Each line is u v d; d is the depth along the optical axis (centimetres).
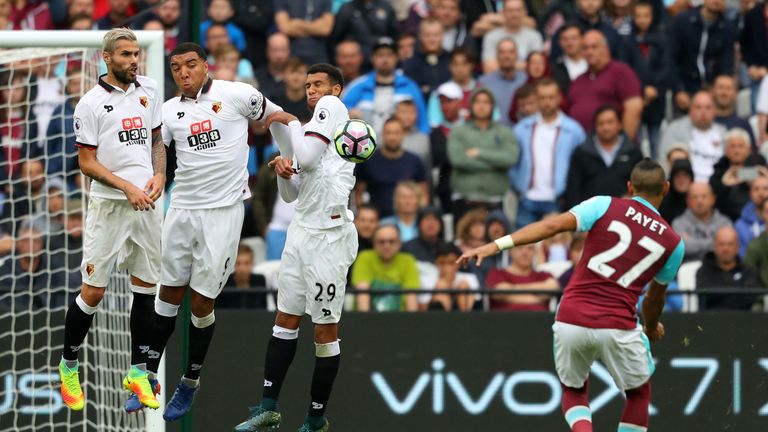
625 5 4844
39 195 3872
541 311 3775
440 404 3750
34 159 3650
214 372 3747
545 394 3753
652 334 3144
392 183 4353
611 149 4409
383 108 4538
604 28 4781
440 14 4928
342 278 2866
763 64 4941
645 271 2912
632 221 2928
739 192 4409
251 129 4503
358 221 4144
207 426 3734
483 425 3747
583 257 2947
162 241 2834
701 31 4847
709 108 4547
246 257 4053
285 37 4669
